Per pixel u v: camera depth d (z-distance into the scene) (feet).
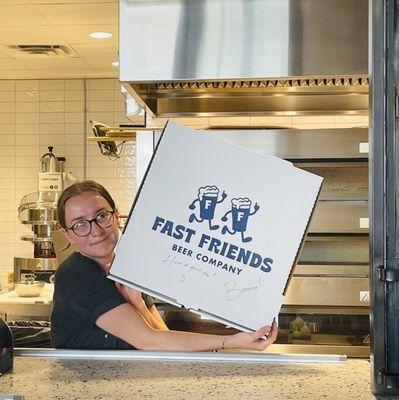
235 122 9.75
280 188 4.19
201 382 3.87
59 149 19.51
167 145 4.29
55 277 5.63
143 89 7.78
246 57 6.23
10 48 15.87
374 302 3.68
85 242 5.48
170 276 4.24
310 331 7.99
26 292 11.55
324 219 8.23
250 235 4.20
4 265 19.62
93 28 14.16
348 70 6.16
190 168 4.26
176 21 6.26
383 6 3.69
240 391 3.69
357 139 7.99
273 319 4.18
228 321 4.21
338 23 6.17
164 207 4.26
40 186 17.85
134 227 4.26
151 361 4.42
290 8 6.21
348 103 9.00
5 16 13.21
